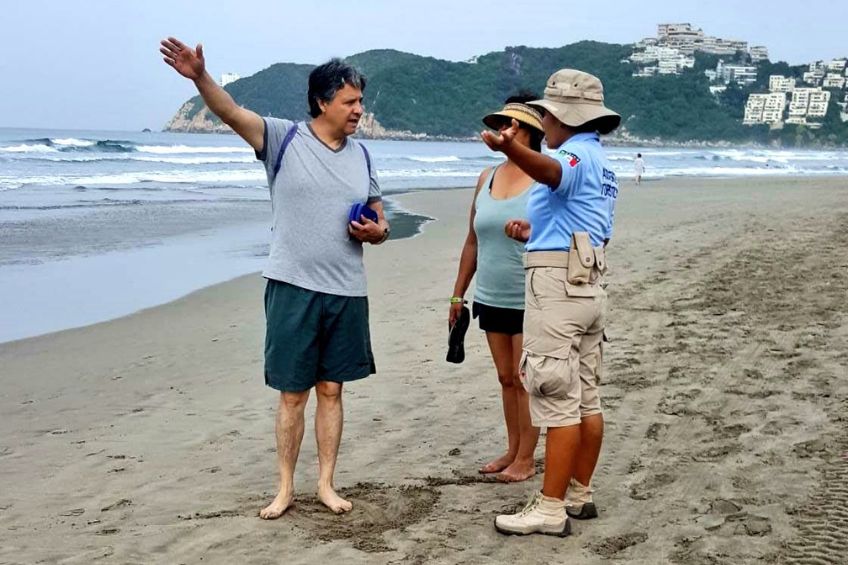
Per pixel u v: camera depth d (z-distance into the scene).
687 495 3.96
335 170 3.77
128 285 11.00
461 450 4.82
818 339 6.80
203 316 9.22
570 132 3.61
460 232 17.20
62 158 40.66
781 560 3.27
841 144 180.12
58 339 8.10
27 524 3.84
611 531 3.60
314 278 3.75
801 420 4.95
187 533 3.64
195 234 16.31
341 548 3.48
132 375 6.83
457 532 3.63
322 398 3.95
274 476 4.49
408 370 6.64
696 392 5.62
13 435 5.33
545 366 3.48
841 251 11.72
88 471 4.62
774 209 20.95
